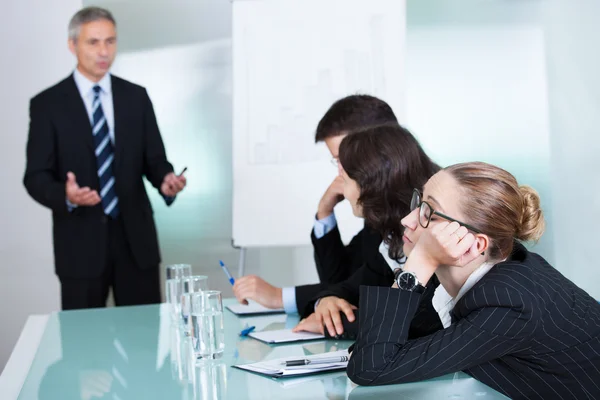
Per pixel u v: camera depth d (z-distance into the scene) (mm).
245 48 3447
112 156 3186
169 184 3156
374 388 1143
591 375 1153
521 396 1187
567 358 1159
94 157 3143
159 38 4242
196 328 1369
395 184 1705
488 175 1204
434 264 1232
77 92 3145
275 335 1611
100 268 3100
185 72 4262
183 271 1939
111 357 1451
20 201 4227
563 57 4152
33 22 4188
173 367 1338
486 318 1125
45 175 3023
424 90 4273
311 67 3406
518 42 4203
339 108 2162
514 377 1195
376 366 1149
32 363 1423
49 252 4258
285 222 3412
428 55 4266
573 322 1166
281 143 3424
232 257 4336
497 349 1135
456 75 4266
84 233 3090
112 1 4211
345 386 1162
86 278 3088
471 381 1171
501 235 1192
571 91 4152
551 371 1169
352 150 1753
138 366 1358
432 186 1241
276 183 3424
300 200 3406
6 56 4176
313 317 1660
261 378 1226
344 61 3387
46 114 3104
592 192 4145
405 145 1729
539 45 4180
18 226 4230
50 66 4211
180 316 1768
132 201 3188
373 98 2186
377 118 2139
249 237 3434
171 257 4332
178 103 4266
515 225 1196
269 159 3432
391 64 3361
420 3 4254
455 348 1131
